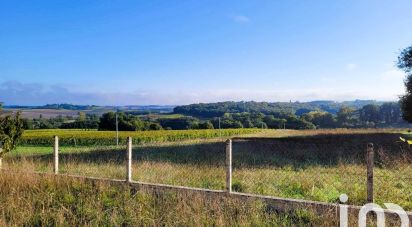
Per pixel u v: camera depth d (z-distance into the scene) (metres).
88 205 7.43
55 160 10.40
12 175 9.43
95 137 42.72
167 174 10.59
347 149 19.31
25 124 12.70
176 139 50.03
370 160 6.37
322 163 13.80
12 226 6.33
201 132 56.91
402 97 35.00
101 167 12.31
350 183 9.38
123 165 13.15
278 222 6.29
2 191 8.61
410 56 33.09
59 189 8.62
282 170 11.98
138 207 7.18
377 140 26.41
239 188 8.98
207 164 13.41
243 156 16.75
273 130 78.31
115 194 8.29
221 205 7.06
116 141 42.72
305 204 6.66
